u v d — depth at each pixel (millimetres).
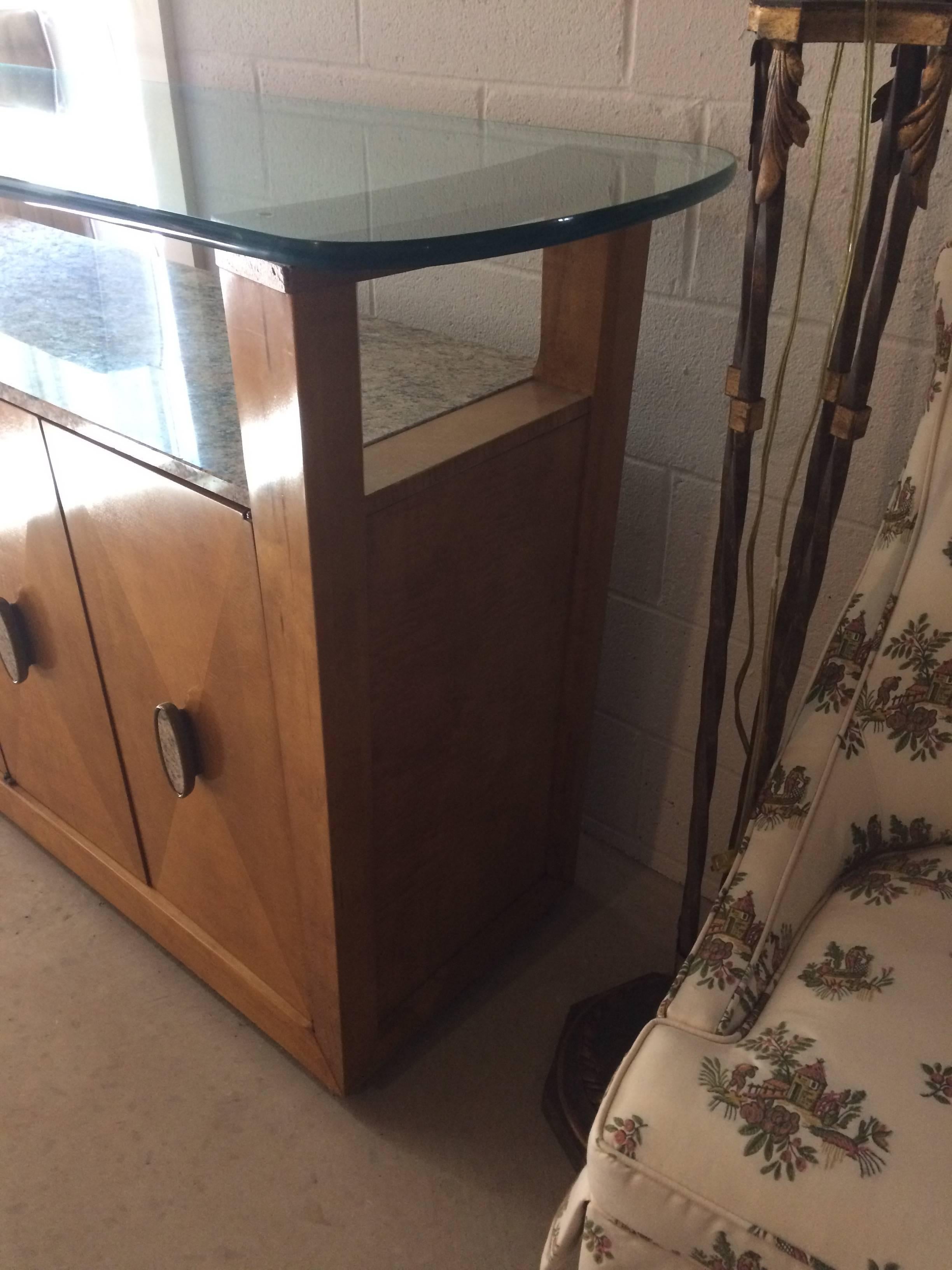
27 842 1408
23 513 1007
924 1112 568
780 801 763
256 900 1018
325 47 1171
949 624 743
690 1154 566
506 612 973
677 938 1093
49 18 1433
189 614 871
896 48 574
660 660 1227
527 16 992
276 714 838
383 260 577
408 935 1055
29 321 1100
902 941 687
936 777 757
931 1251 510
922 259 859
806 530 759
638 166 845
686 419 1067
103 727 1089
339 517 716
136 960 1237
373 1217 985
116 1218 981
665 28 912
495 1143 1052
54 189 681
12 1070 1113
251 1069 1117
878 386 934
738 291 971
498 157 876
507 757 1091
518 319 1134
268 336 634
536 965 1250
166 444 807
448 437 845
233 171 789
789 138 623
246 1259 951
